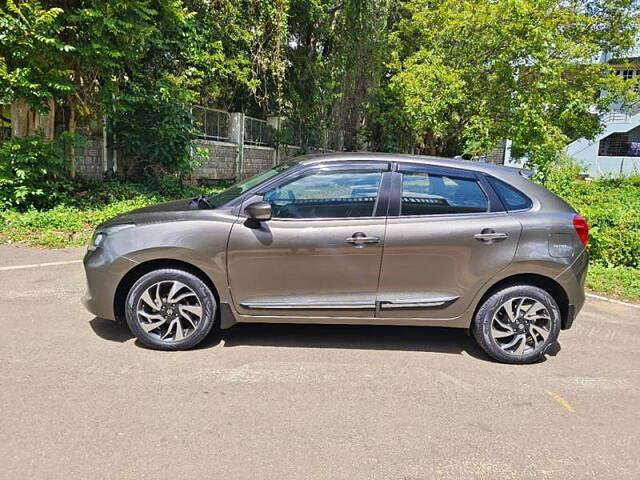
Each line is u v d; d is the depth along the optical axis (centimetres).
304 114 1869
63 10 828
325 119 2000
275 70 1638
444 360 389
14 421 272
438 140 2052
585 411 316
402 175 384
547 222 381
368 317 382
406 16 2177
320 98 1891
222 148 1537
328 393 324
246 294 377
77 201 935
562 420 304
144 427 273
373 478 239
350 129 2231
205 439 265
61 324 420
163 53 1143
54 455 244
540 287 393
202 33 1316
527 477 246
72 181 1005
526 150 1406
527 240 377
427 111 1476
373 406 309
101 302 377
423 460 256
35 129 888
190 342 379
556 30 1510
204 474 236
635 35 1902
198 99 1461
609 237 748
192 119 1181
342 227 371
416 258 373
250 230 370
